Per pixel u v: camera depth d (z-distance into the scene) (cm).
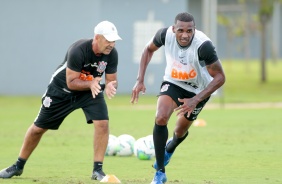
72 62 3203
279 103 9625
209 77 3142
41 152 4616
